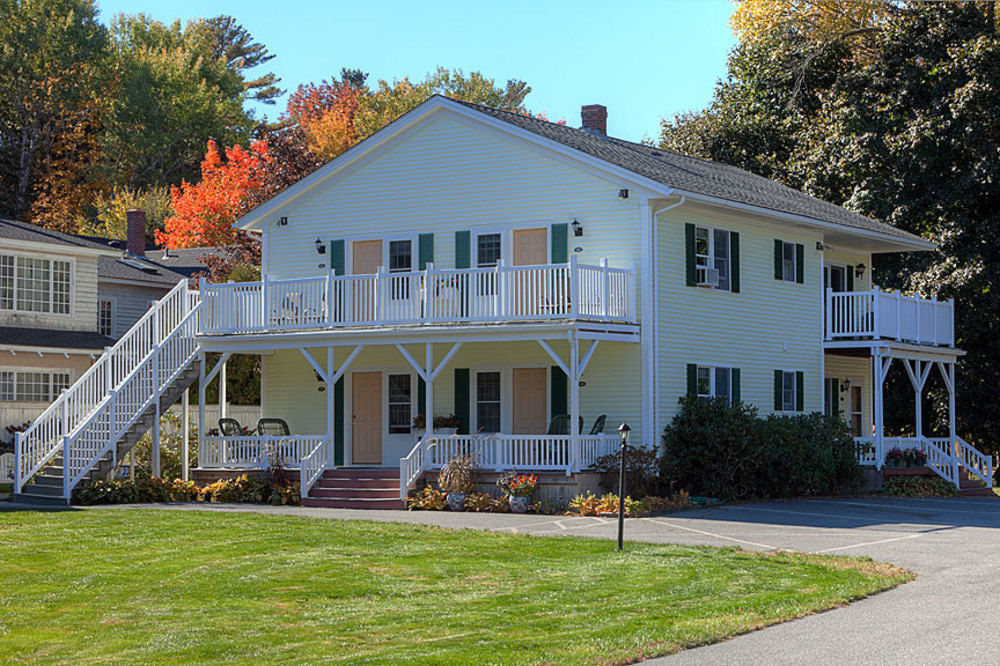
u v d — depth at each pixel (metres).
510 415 28.81
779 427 28.14
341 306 27.88
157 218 63.50
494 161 29.47
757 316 30.92
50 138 67.94
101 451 26.81
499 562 17.08
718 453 27.05
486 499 24.92
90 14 70.25
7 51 65.69
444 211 30.11
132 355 28.38
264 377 32.19
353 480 26.61
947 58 39.84
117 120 69.81
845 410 36.28
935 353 34.38
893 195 39.53
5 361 33.84
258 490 26.95
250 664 11.02
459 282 26.78
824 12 47.38
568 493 24.95
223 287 29.20
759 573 16.02
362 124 69.56
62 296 36.59
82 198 68.31
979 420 39.44
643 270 27.31
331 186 31.81
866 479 31.31
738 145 46.38
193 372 29.14
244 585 15.27
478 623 12.78
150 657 11.37
